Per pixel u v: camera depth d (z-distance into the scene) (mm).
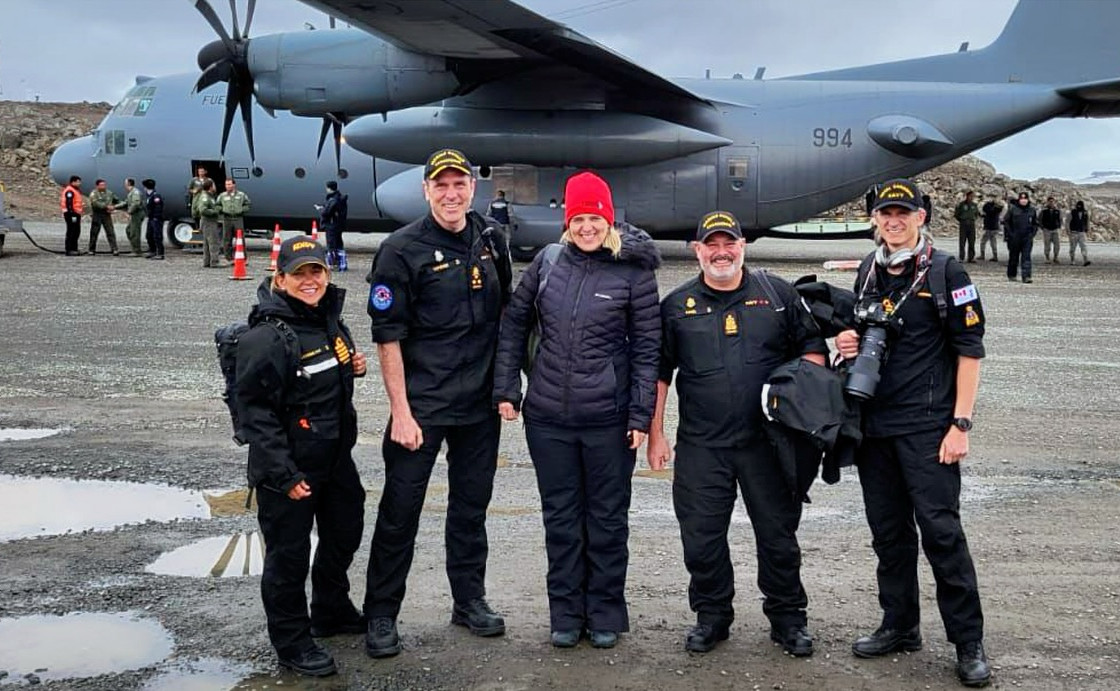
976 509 5844
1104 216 43531
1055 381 9695
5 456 6730
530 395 4332
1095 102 20812
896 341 4012
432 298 4219
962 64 21094
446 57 16812
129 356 10375
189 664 3910
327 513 4242
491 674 3912
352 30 17109
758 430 4125
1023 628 4242
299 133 21344
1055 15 20672
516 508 5910
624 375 4273
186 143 21672
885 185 4098
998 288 18141
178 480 6258
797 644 4066
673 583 4824
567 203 4285
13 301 14289
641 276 4293
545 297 4297
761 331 4172
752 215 20344
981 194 42812
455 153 4234
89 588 4609
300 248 3945
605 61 17109
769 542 4105
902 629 4094
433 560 5164
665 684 3814
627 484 4312
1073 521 5625
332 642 4285
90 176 22422
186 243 23859
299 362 3932
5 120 51375
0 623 4238
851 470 6801
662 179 19875
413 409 4246
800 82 20531
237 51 16969
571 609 4191
